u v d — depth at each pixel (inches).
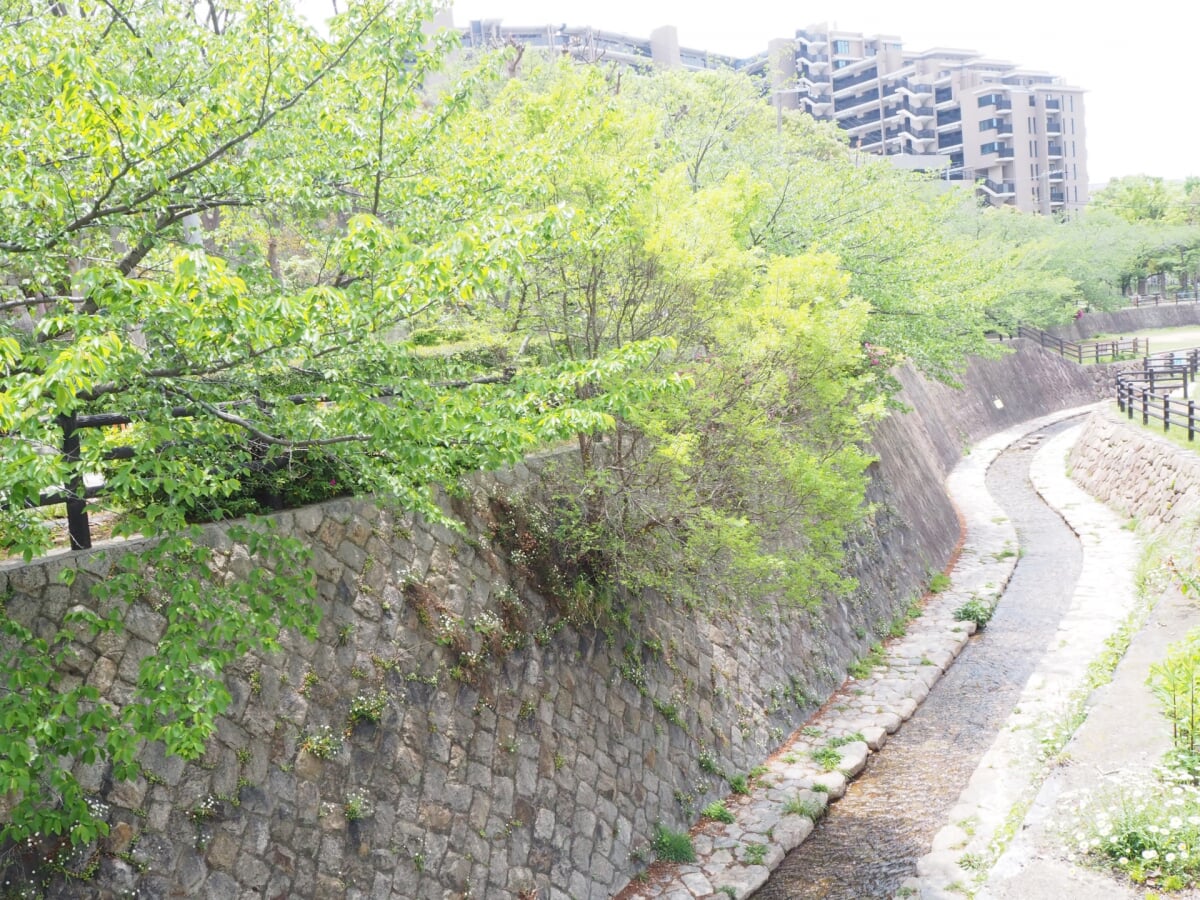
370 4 261.4
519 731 374.6
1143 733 370.3
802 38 3604.8
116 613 233.6
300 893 282.8
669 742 452.4
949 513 1061.8
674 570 423.2
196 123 232.5
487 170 300.4
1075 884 281.4
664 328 421.4
